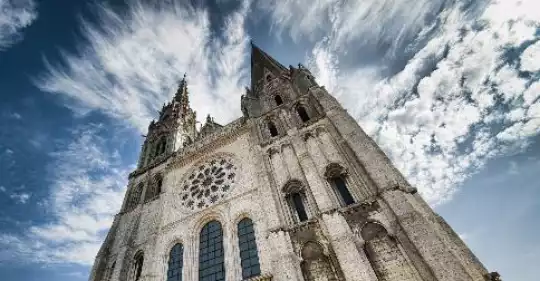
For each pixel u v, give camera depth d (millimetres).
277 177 30953
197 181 38375
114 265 33625
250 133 39594
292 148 33125
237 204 31406
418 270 18719
